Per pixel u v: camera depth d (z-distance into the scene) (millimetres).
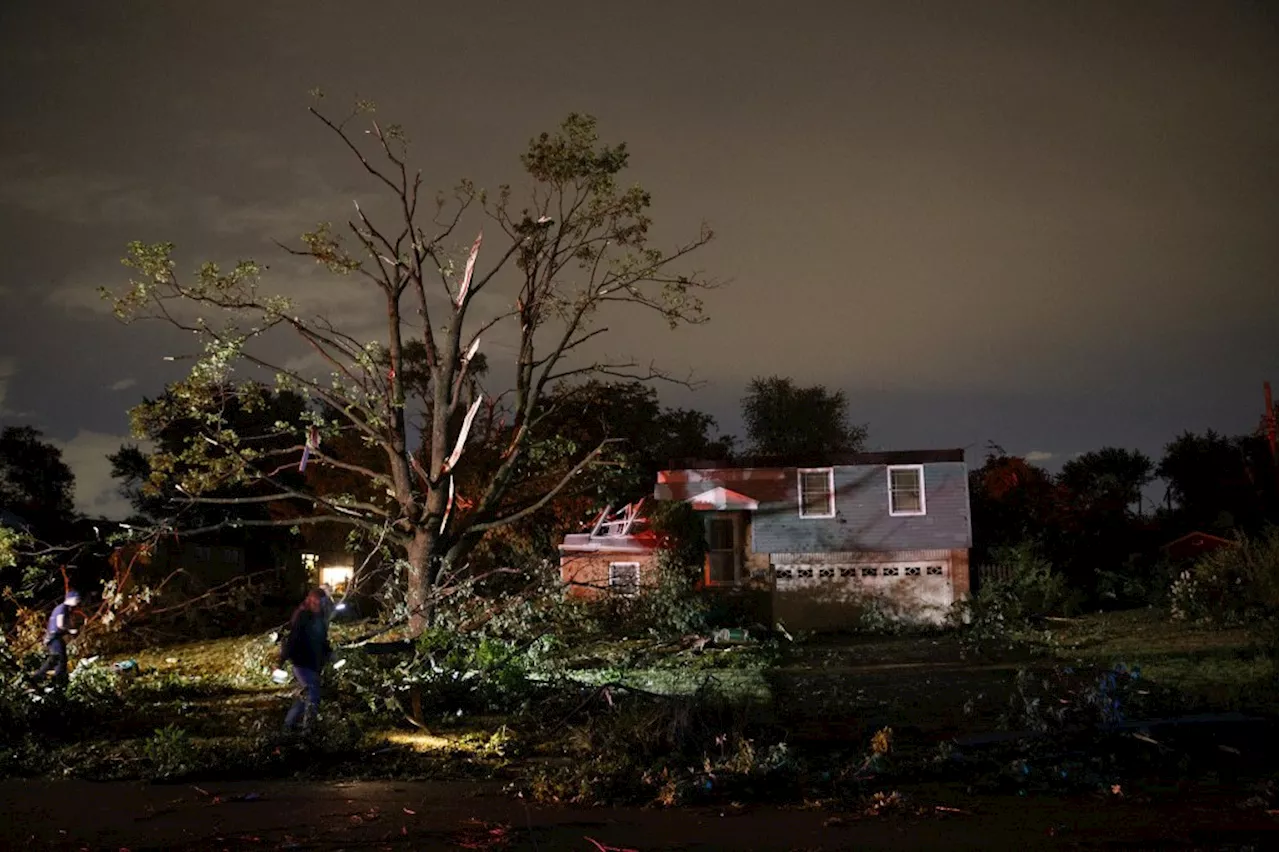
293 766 11125
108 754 11625
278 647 21172
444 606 25594
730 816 8734
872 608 34844
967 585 34719
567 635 28172
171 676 20281
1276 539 28469
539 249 29109
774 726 13852
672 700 12742
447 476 27016
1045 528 41969
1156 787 9562
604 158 28594
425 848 7715
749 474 36094
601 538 35438
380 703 15352
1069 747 11258
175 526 27031
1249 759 10641
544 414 29750
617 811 8953
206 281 25969
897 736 13164
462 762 11320
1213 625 26922
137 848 7754
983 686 18516
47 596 30266
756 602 35031
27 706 13438
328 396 27469
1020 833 7992
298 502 45281
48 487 50656
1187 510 58250
